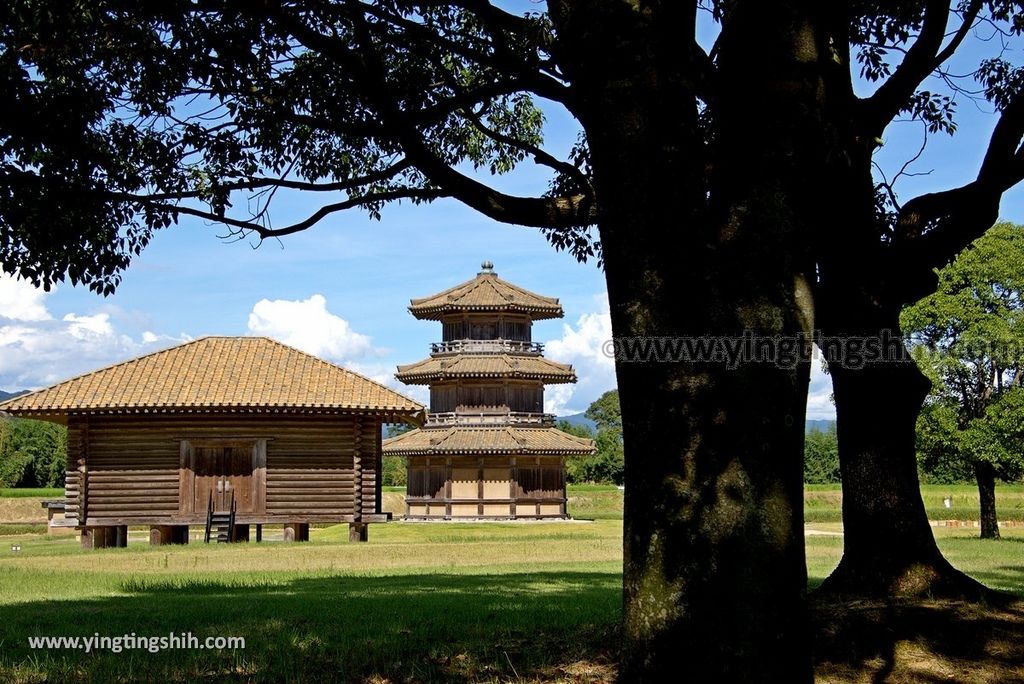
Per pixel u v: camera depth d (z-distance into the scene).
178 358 34.69
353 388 33.53
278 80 12.28
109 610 12.92
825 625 9.00
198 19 11.02
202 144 12.29
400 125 8.98
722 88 7.08
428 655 9.24
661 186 6.66
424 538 36.41
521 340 56.19
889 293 10.27
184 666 8.98
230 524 32.16
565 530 42.97
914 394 10.26
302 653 9.41
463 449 52.78
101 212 10.70
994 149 10.01
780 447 6.33
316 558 25.62
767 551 6.17
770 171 6.66
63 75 11.21
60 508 32.94
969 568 20.14
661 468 6.37
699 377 6.39
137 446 32.75
